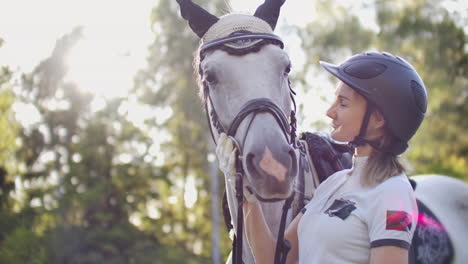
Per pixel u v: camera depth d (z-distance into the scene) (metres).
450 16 19.23
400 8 19.84
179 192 26.94
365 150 2.34
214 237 22.00
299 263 2.32
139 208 25.69
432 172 10.52
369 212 2.16
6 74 24.67
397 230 2.09
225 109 2.51
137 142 26.88
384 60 2.34
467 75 19.02
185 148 25.94
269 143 2.31
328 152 2.90
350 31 21.20
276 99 2.47
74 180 25.64
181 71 22.77
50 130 26.70
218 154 2.45
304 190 2.81
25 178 25.59
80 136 26.88
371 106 2.30
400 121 2.28
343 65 2.39
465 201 3.53
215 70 2.52
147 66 23.44
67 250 21.48
